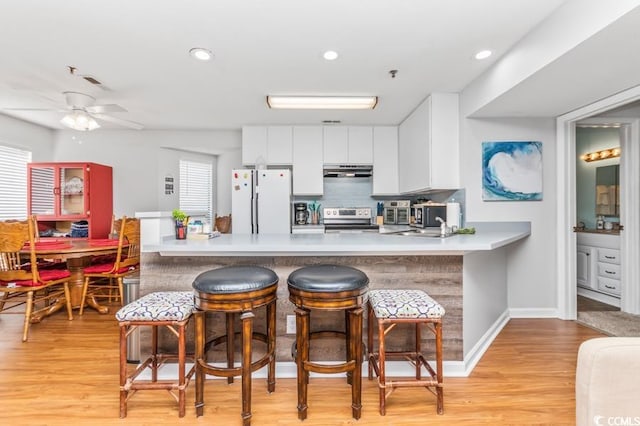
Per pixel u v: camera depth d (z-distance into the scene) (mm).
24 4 1676
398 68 2502
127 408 1677
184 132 4477
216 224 4316
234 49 2180
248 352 1520
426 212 3125
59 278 2852
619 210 3457
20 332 2660
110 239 3811
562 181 2953
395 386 1625
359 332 1567
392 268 2033
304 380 1586
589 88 2252
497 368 2080
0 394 1788
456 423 1567
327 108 3311
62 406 1687
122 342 1593
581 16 1615
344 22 1870
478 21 1877
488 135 3004
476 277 2244
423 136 3250
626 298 3148
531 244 3021
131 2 1671
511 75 2215
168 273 2031
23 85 2801
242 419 1526
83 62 2363
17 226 2557
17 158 4000
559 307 2990
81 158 4430
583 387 934
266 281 1571
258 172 3971
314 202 4617
